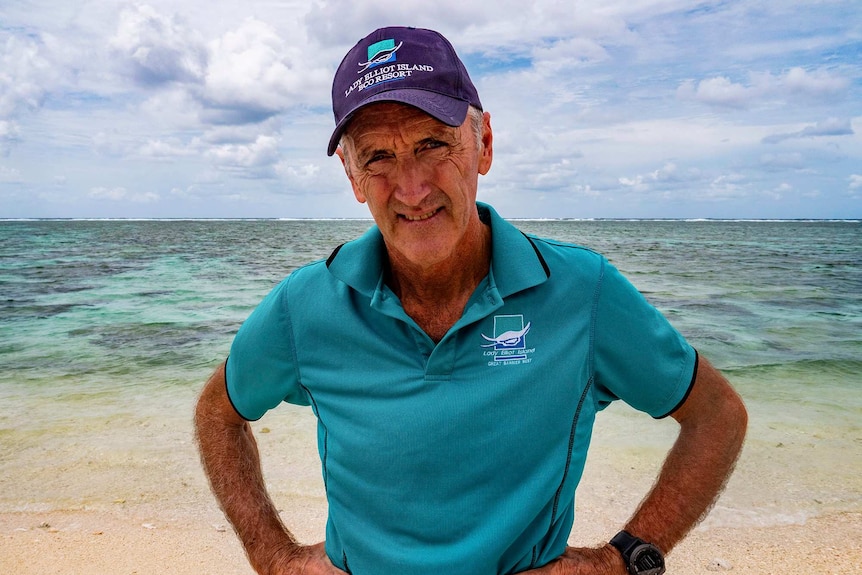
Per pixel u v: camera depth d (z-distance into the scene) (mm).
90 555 3398
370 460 1449
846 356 8438
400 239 1458
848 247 45906
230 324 11273
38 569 3258
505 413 1400
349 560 1533
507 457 1399
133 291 16328
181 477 4438
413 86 1398
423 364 1441
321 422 1595
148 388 6969
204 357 8633
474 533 1396
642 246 45781
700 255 34281
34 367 8039
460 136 1434
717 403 1589
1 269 23375
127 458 4789
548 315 1442
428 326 1551
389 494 1438
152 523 3768
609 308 1472
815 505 3943
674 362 1515
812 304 13562
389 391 1455
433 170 1420
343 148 1550
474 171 1508
